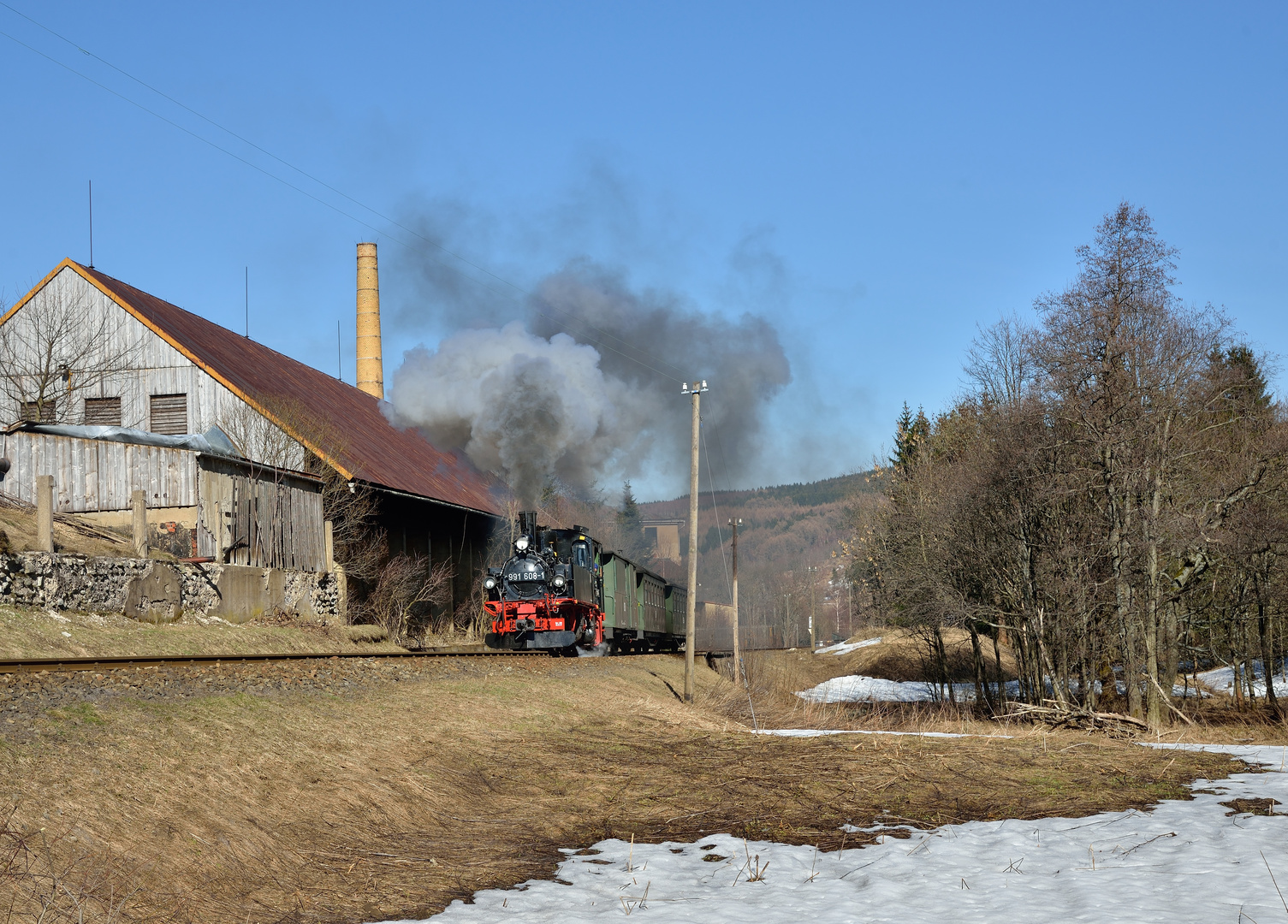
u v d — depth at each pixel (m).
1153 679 26.22
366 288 48.06
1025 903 8.28
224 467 25.02
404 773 12.41
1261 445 27.08
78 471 24.84
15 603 17.44
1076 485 27.62
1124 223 27.11
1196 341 26.72
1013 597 30.36
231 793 10.01
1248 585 31.00
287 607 25.69
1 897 6.80
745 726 22.84
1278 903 8.02
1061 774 15.34
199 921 7.59
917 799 13.39
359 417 40.62
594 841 11.05
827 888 9.06
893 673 52.09
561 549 31.58
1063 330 27.75
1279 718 28.25
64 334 32.59
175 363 32.09
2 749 9.07
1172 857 9.84
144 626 19.80
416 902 8.59
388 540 33.34
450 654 24.66
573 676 23.02
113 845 8.11
